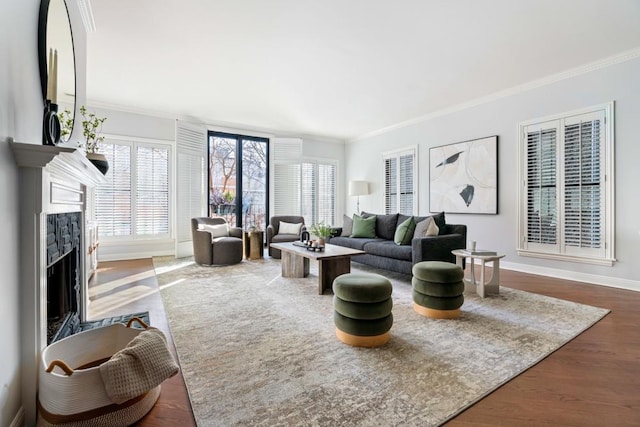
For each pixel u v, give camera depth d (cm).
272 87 444
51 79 186
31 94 159
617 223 358
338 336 223
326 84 433
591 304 299
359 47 332
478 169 494
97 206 522
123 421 135
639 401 153
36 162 139
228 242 494
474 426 135
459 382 168
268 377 173
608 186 363
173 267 475
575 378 173
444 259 368
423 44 326
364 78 412
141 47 332
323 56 352
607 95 363
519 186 445
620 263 356
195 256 499
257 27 295
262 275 424
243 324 250
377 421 137
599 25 292
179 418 142
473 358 194
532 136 432
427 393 158
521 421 139
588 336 227
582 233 385
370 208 717
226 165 659
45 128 167
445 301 262
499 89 455
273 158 696
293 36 310
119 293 338
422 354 199
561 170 403
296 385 165
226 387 163
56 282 219
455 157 528
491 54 349
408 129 620
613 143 359
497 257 325
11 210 130
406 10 268
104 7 264
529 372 179
